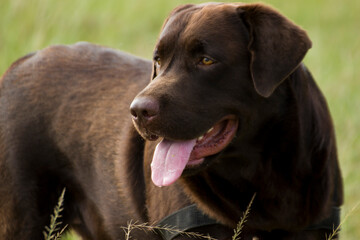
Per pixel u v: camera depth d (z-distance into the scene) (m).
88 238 9.16
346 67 16.50
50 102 8.99
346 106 13.98
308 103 7.41
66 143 8.84
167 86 6.96
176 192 7.46
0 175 8.96
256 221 7.36
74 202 9.09
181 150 6.98
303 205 7.36
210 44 7.01
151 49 17.89
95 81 8.99
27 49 13.58
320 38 21.25
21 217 8.91
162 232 7.58
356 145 12.50
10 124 9.03
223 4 7.43
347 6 27.11
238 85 7.09
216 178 7.36
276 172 7.33
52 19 14.64
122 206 8.28
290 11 26.12
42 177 8.95
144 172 7.86
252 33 7.06
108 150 8.43
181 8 7.68
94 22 17.48
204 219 7.35
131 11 20.06
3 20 13.89
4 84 9.34
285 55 6.93
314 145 7.43
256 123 7.19
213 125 7.07
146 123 6.89
